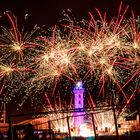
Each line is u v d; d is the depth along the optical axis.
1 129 14.00
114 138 8.52
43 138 10.26
